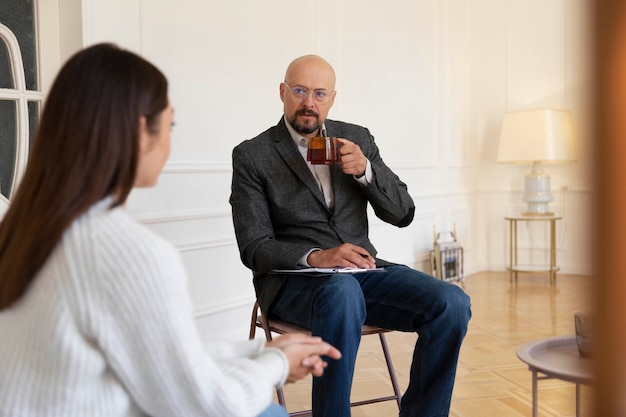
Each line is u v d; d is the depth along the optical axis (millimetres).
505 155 5801
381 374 3246
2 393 948
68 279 937
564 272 6199
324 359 1982
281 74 4004
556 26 6047
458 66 6098
